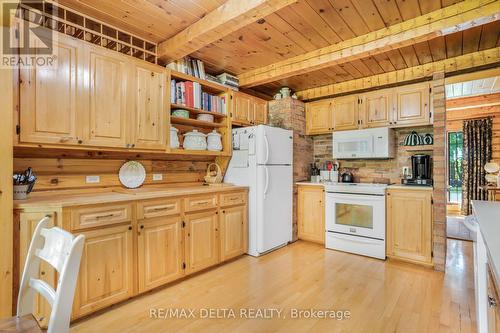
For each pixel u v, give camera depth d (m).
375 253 3.29
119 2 2.08
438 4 2.14
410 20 2.37
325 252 3.53
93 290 1.99
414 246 3.09
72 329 1.86
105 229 2.07
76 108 2.08
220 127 3.56
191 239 2.71
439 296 2.32
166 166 3.12
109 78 2.29
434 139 2.98
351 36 2.67
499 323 0.78
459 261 3.18
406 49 2.89
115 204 2.12
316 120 4.22
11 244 1.70
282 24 2.44
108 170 2.62
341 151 3.89
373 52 2.66
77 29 2.36
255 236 3.38
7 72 1.71
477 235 1.51
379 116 3.62
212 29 2.23
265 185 3.39
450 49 2.90
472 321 1.93
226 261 3.17
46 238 1.04
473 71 3.03
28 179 1.97
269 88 4.32
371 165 4.01
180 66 2.96
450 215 6.05
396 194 3.22
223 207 3.07
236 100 3.57
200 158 3.54
